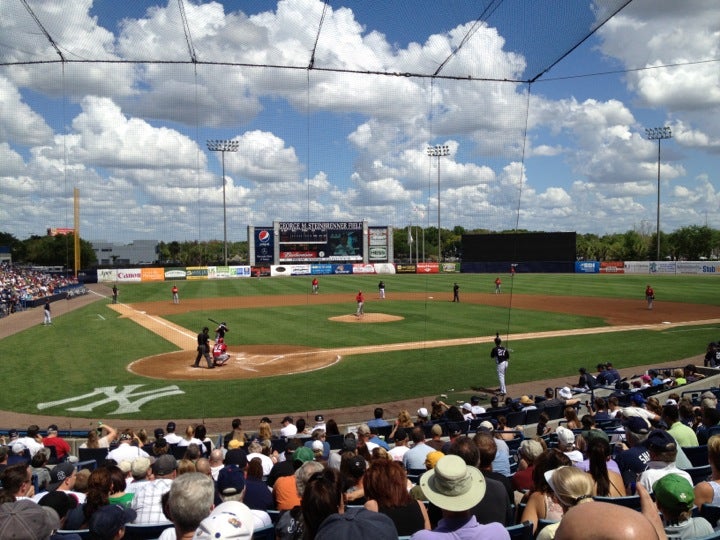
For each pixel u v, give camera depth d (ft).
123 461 29.68
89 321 128.77
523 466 25.96
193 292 198.80
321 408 61.31
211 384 71.00
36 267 273.33
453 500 13.48
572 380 72.90
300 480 19.38
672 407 31.04
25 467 20.27
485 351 90.17
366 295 182.91
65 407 62.08
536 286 208.23
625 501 18.15
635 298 167.84
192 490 13.10
